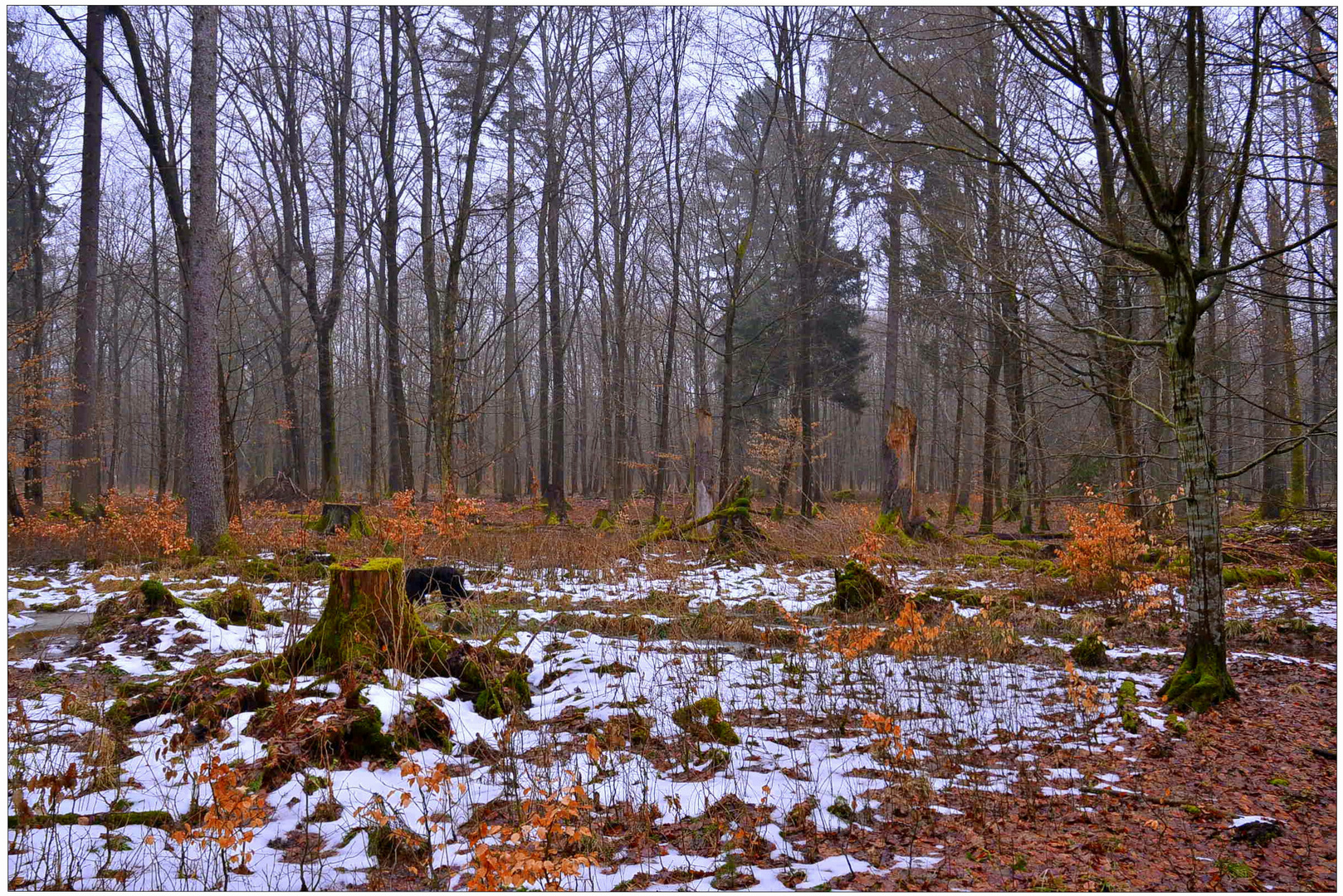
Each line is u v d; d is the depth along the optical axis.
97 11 16.83
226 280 15.89
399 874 3.35
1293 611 8.83
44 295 19.36
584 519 22.56
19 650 6.85
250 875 3.33
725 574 12.02
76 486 17.50
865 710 5.71
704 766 4.64
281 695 4.77
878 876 3.35
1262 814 4.02
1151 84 7.92
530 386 37.31
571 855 3.54
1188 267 5.65
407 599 6.19
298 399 28.20
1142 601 8.56
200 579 10.33
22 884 3.21
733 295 16.91
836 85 18.59
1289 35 6.17
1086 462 13.14
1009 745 5.06
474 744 4.92
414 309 33.72
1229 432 8.95
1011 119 9.12
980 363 14.07
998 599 9.33
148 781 4.25
